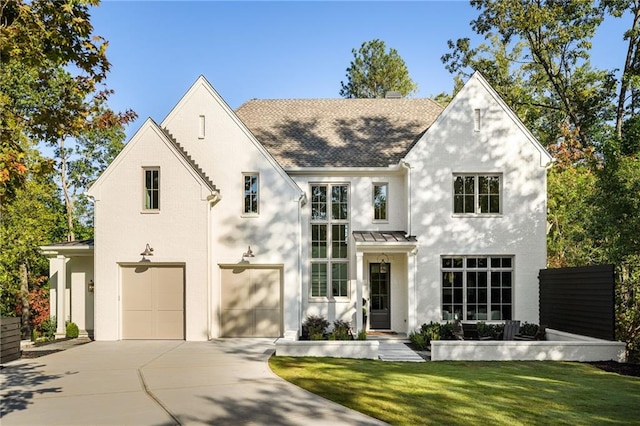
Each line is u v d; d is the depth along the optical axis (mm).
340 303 21125
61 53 9844
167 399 10344
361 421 8875
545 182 20703
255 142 20172
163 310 19172
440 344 15719
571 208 22906
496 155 20734
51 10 9305
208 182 19688
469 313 20469
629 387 11852
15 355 14953
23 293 33000
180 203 19078
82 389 11234
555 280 18969
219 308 19734
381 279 21562
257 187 20125
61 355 15688
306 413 9352
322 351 15859
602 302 15953
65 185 41125
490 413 9430
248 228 19875
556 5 29094
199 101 20484
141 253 19047
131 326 19156
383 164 21797
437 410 9586
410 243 19797
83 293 21422
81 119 10648
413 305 20000
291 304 19609
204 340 18734
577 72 32094
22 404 10039
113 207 19156
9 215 29328
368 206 21672
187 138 20391
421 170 20703
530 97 35875
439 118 20828
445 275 20625
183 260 18984
